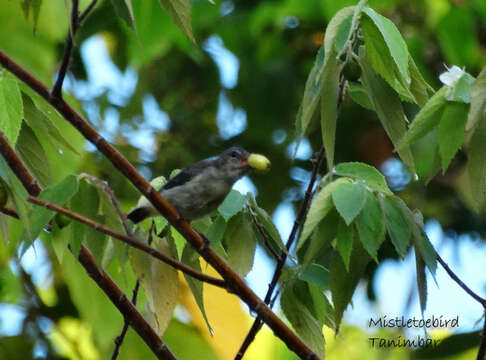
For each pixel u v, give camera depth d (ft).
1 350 39.91
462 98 22.91
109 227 22.25
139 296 36.40
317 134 59.88
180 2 21.25
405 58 21.61
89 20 45.42
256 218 25.48
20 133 23.44
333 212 22.40
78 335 42.22
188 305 39.32
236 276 23.03
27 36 37.50
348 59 22.71
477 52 58.85
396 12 60.59
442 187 56.70
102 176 49.96
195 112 63.26
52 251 41.11
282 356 45.98
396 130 23.75
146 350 37.65
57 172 33.65
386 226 22.84
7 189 21.63
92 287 37.19
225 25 60.64
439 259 24.17
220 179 31.04
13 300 41.27
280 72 61.93
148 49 50.31
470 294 23.75
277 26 61.00
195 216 30.76
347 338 46.96
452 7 55.01
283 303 26.11
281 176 60.54
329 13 53.26
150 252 22.06
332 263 23.89
